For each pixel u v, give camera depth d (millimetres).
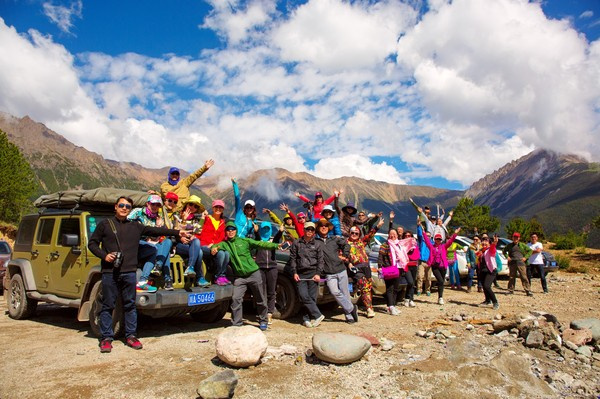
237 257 6770
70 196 7246
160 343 5949
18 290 7957
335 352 4887
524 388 4355
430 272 11680
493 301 9633
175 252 6695
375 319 8141
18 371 4734
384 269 8727
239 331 4984
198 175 8727
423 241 11617
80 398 3988
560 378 4695
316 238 7859
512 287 12977
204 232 7441
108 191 7055
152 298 5910
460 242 16281
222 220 7664
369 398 4020
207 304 6543
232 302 6848
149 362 5055
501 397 4074
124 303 5703
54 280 7238
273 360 5172
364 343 5066
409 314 8742
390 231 9031
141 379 4469
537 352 5641
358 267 8375
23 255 8102
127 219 5902
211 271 7355
